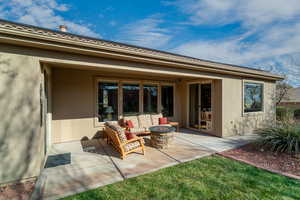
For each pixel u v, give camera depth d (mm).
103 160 4211
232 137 6773
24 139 3148
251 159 4305
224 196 2717
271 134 5262
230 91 6973
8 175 3029
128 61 4547
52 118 5723
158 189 2908
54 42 3271
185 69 5695
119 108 6980
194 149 5141
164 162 4090
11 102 3059
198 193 2797
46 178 3271
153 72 5051
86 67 4781
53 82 5730
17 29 2865
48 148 4961
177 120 8781
